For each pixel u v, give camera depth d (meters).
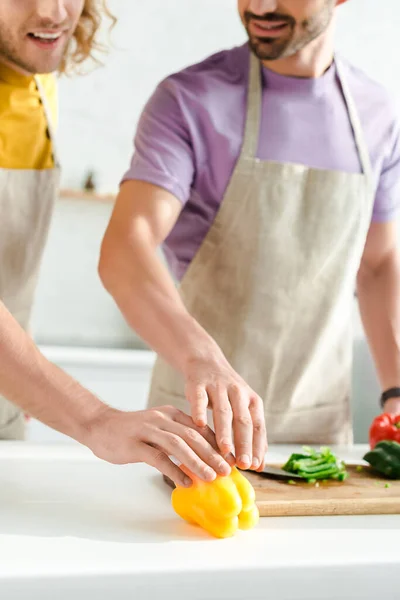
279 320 1.59
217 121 1.53
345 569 0.88
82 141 3.20
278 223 1.57
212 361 1.16
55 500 1.06
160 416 1.01
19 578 0.79
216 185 1.56
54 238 3.20
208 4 3.26
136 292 1.31
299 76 1.59
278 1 1.42
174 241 1.64
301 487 1.14
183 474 0.98
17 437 1.64
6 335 1.02
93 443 1.02
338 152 1.61
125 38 3.20
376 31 3.44
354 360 2.72
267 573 0.85
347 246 1.62
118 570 0.82
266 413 1.60
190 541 0.93
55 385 1.04
